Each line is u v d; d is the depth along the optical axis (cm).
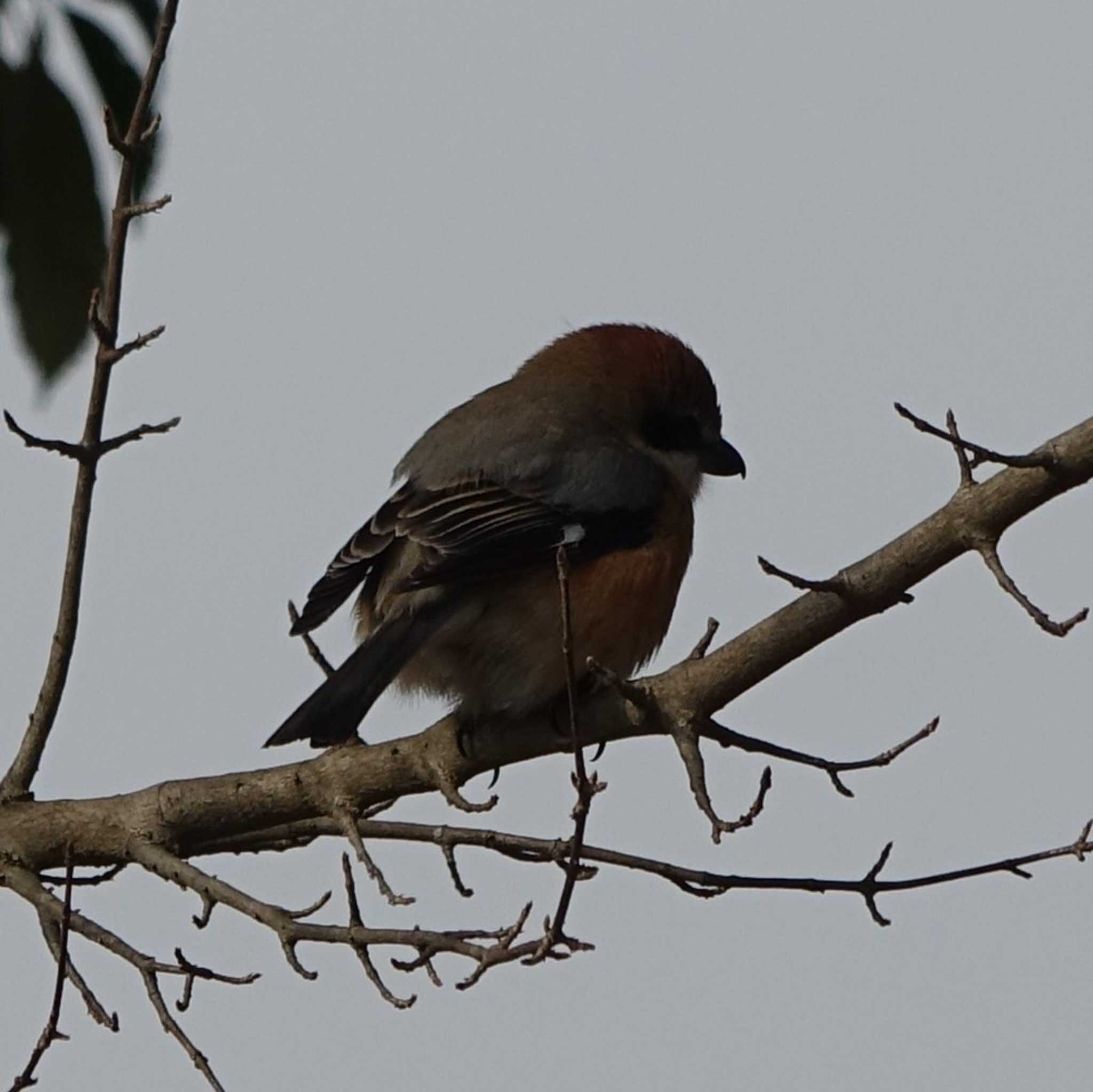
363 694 1041
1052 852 959
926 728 954
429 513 1132
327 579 1130
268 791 1037
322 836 1054
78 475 977
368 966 874
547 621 1094
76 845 1032
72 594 1011
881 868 952
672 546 1162
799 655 961
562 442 1171
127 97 1053
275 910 920
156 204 933
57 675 1028
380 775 1038
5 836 1030
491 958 835
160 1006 899
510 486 1145
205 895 950
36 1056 854
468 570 1092
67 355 1051
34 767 1043
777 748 964
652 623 1151
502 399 1238
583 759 845
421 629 1074
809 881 949
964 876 954
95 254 1048
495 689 1081
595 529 1134
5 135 1046
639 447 1254
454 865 977
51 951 968
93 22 1047
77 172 1046
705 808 934
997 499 914
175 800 1034
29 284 1046
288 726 1028
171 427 983
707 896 950
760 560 936
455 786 1025
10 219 1046
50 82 1043
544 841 959
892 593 939
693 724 967
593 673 991
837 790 955
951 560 932
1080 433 902
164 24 928
